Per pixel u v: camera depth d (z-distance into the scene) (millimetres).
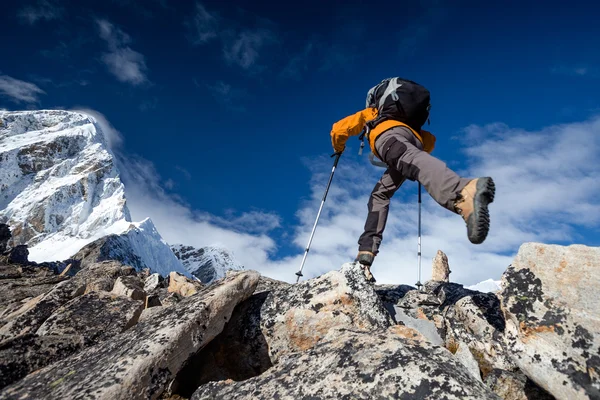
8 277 10438
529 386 3260
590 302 2719
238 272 4461
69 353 3508
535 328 2842
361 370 2615
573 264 2988
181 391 3824
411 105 4473
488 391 2377
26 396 2627
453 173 3305
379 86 4840
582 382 2424
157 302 6234
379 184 5375
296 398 2555
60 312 4211
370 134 4598
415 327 4570
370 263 5066
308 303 4023
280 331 3965
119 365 2783
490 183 3031
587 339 2559
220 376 3949
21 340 3348
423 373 2432
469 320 4238
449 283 5469
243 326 4098
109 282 6539
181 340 3143
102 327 3988
